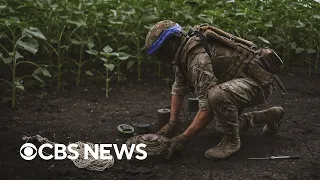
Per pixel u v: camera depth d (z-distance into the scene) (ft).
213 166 11.18
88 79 19.74
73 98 17.40
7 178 10.52
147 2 19.38
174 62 11.37
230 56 11.36
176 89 12.41
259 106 16.70
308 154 12.03
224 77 11.53
